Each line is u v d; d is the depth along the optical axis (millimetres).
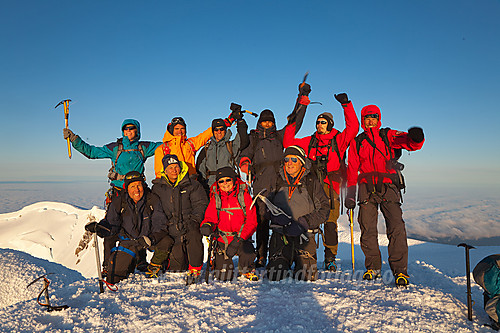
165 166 4984
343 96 5000
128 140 6023
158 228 4977
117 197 4945
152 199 5012
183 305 3812
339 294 4148
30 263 9172
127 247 4840
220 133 5629
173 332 3176
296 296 4121
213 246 4910
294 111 5633
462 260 20578
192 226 4922
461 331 3109
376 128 4836
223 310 3676
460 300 3939
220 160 5711
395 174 4617
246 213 4883
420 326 3201
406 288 4230
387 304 3773
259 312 3621
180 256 5168
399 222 4434
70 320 3438
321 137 5438
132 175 4844
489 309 3182
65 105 5812
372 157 4625
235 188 4891
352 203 4883
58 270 9273
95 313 3570
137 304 3875
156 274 5031
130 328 3279
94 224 4535
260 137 5590
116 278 4664
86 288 4461
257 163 5527
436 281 5078
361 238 4840
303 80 5633
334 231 5465
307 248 4801
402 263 4348
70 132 5777
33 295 7660
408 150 4457
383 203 4586
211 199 5023
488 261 3314
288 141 5617
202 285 4598
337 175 5367
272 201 4957
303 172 4848
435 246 31562
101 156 6000
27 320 3447
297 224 4742
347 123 5121
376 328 3197
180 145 5836
